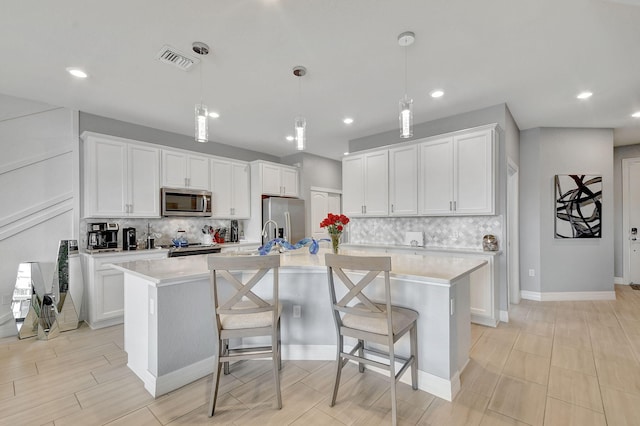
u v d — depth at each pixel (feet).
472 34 7.16
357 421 5.71
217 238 15.78
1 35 6.99
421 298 6.74
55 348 9.05
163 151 13.35
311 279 8.15
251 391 6.69
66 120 11.44
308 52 7.88
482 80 9.47
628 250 17.13
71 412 6.00
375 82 9.58
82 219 11.76
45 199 10.97
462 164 11.51
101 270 10.78
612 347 8.86
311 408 6.10
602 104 11.38
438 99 10.89
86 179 11.37
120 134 12.89
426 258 8.70
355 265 5.77
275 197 17.04
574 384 6.88
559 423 5.58
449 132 12.28
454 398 6.38
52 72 8.78
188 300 7.05
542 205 14.23
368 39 7.34
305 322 8.15
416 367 6.65
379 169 14.02
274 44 7.51
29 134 10.69
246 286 6.01
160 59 8.13
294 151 18.93
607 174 14.12
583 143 14.24
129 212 12.22
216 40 7.32
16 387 6.90
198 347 7.22
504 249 11.24
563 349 8.75
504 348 8.84
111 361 8.18
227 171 16.03
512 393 6.55
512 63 8.46
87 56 7.95
